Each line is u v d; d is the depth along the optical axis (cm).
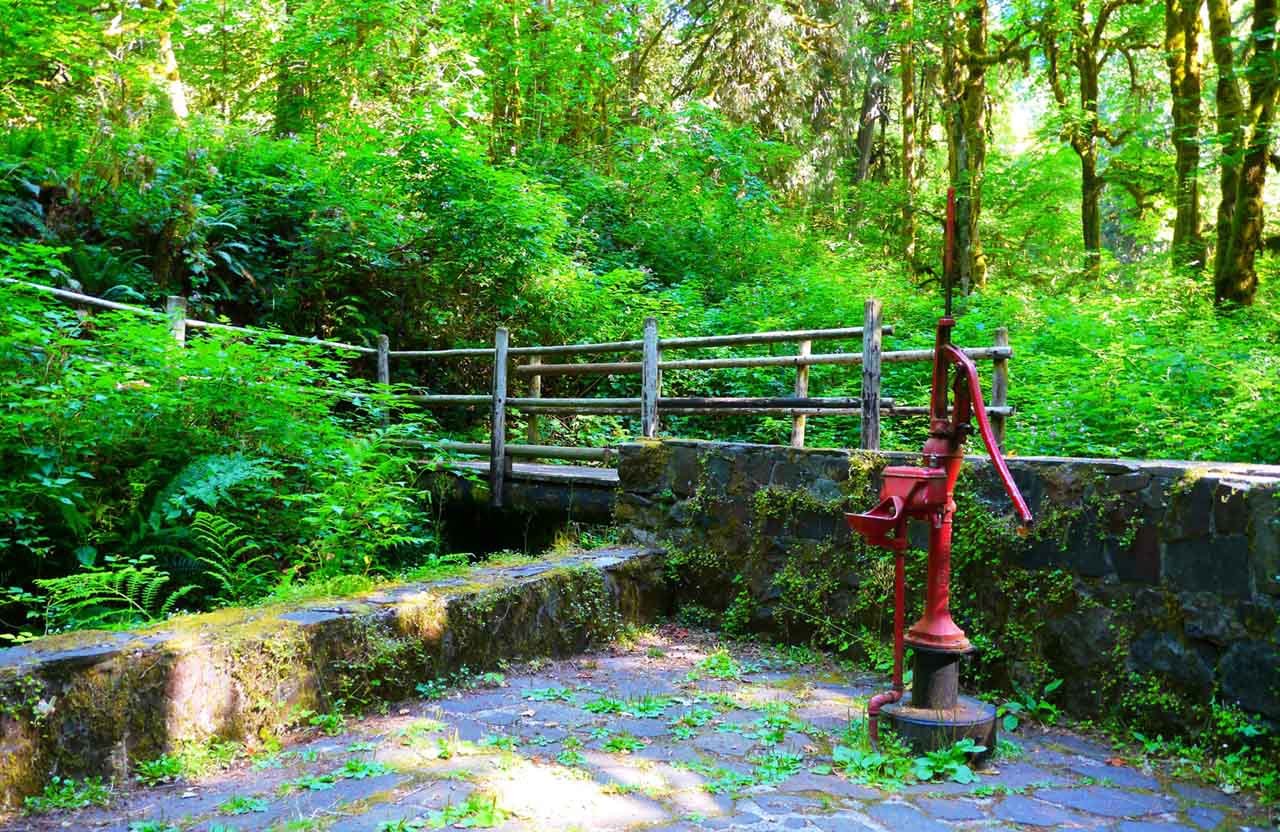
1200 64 1364
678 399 599
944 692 343
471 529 746
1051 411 723
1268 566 328
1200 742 344
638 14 1756
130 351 583
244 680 334
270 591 514
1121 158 1586
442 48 1312
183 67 1412
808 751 336
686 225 1328
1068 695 389
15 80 973
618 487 591
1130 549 372
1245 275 1134
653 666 462
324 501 573
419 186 957
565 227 1052
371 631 379
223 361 574
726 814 275
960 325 984
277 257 953
